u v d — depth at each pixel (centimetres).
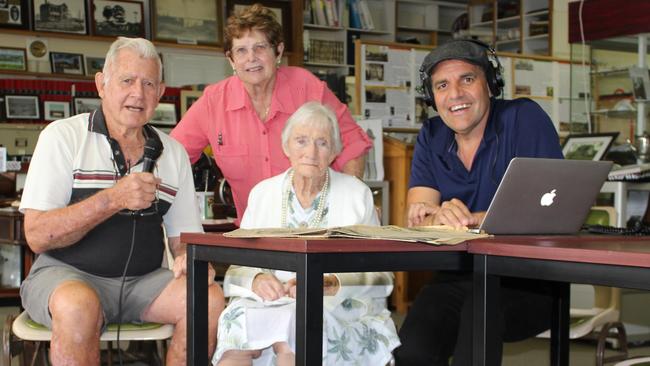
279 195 238
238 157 298
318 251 146
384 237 154
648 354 407
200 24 812
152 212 241
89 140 237
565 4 873
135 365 355
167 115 713
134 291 238
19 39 744
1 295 457
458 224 210
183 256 238
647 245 151
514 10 927
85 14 762
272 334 200
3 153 365
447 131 253
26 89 701
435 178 254
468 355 193
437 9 1014
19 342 236
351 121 308
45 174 228
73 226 220
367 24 920
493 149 242
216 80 829
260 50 282
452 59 237
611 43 515
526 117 242
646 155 464
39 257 237
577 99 529
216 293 235
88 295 215
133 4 787
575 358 397
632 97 499
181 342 232
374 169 516
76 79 760
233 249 169
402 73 600
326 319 207
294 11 855
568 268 141
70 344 211
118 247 237
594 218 345
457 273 232
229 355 209
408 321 224
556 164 183
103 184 235
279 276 231
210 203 337
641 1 489
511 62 655
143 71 235
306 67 886
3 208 351
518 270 150
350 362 207
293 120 231
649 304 434
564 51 874
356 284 226
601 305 325
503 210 186
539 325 229
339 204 235
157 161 246
